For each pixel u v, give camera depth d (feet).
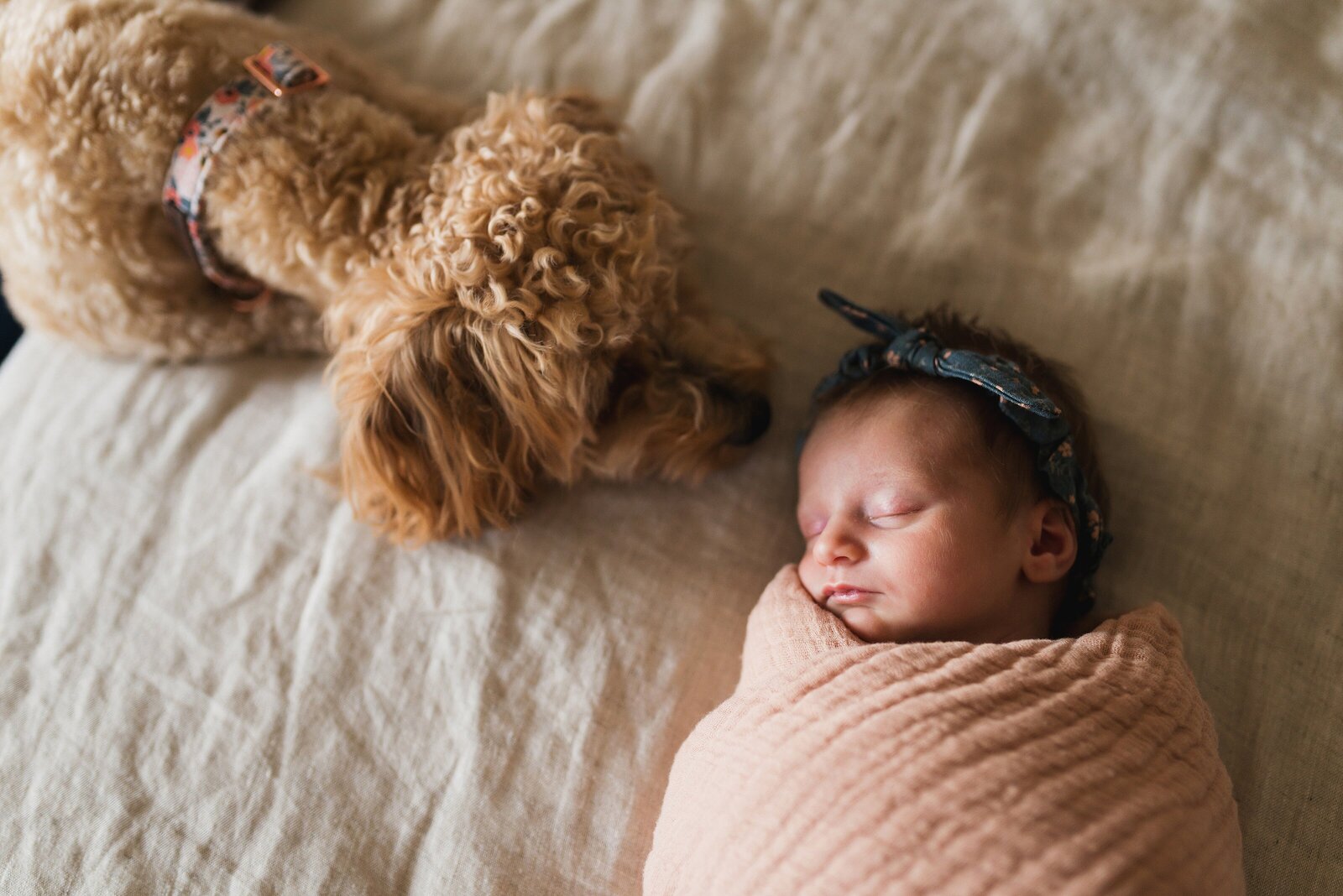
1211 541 3.84
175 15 3.89
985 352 3.71
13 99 3.71
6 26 3.79
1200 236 4.41
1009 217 4.53
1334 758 3.41
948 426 3.34
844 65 4.83
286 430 4.18
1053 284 4.35
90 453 4.09
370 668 3.70
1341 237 4.28
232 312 4.25
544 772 3.54
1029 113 4.73
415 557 3.92
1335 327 4.10
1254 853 3.27
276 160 3.64
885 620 3.30
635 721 3.62
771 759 2.80
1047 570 3.40
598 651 3.72
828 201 4.59
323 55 4.25
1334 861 3.24
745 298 4.46
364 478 3.71
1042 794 2.57
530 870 3.40
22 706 3.65
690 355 3.87
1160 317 4.24
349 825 3.46
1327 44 4.66
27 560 3.89
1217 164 4.53
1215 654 3.64
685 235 4.14
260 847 3.43
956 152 4.65
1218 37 4.67
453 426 3.54
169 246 4.08
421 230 3.47
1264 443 3.97
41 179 3.74
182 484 4.05
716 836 2.81
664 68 4.89
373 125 3.80
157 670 3.71
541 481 4.03
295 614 3.80
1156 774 2.73
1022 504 3.35
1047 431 3.32
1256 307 4.21
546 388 3.34
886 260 4.47
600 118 4.01
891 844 2.55
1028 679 2.85
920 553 3.23
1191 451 3.99
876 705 2.79
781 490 4.07
